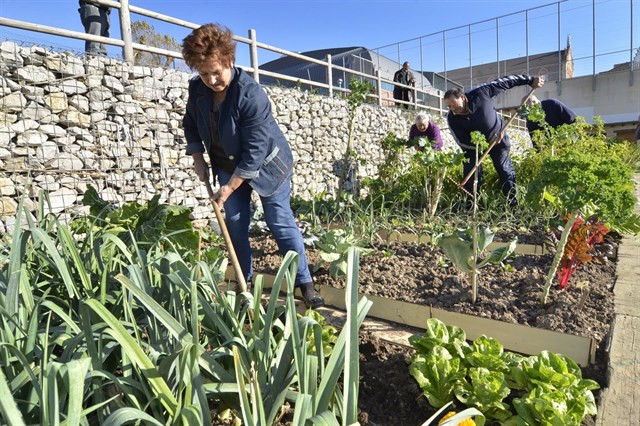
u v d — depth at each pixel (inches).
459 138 222.7
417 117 258.5
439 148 260.4
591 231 106.3
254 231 188.5
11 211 166.7
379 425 60.5
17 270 57.5
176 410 43.7
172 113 221.9
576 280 109.3
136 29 423.8
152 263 73.1
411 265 128.7
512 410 61.6
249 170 94.0
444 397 60.7
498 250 96.6
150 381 45.7
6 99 166.9
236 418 59.9
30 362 51.0
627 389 64.0
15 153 168.4
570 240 98.3
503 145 219.5
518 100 1067.9
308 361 50.4
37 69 176.1
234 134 95.4
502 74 1144.2
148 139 211.9
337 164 335.6
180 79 226.2
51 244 61.7
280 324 66.9
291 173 107.9
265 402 52.6
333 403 54.6
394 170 299.9
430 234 159.9
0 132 164.9
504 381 58.7
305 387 48.5
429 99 680.4
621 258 127.8
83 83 189.8
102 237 75.0
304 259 108.4
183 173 225.3
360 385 68.6
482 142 147.8
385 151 353.4
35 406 46.0
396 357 75.4
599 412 59.8
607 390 64.2
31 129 173.3
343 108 344.5
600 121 335.6
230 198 109.2
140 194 207.0
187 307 67.7
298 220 207.2
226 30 87.2
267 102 96.7
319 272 129.1
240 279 75.7
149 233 112.7
